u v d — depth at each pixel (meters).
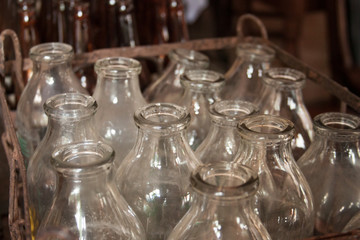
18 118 0.62
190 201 0.45
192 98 0.57
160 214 0.45
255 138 0.42
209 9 2.13
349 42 1.79
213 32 2.12
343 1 1.77
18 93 0.72
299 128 0.56
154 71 0.86
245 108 0.50
